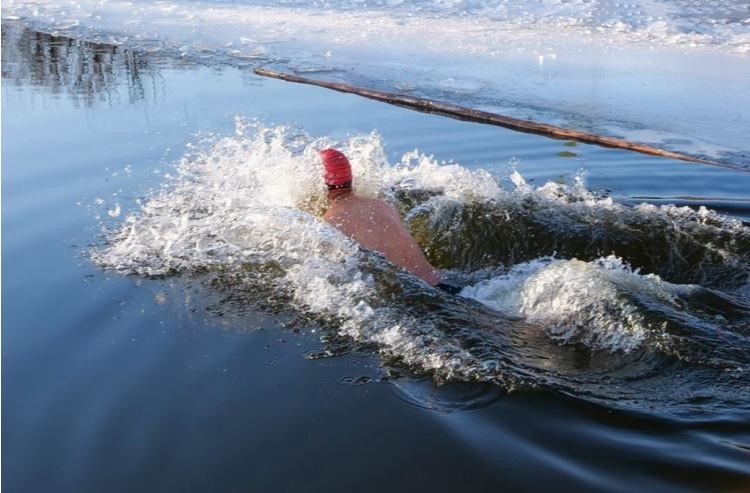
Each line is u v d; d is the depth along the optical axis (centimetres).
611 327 358
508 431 292
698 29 1132
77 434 292
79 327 366
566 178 604
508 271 442
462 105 795
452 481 267
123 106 739
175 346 351
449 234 470
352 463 277
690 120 762
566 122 749
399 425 297
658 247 459
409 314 376
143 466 276
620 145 688
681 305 379
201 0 1315
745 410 304
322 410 307
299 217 454
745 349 345
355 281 400
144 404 310
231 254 434
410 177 534
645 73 925
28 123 683
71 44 1013
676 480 264
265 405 310
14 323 370
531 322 372
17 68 889
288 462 277
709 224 480
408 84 873
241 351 348
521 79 900
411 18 1202
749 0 1286
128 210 494
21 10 1202
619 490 260
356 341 355
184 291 399
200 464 277
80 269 421
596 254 460
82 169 566
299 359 342
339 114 745
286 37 1083
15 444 286
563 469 271
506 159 646
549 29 1138
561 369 335
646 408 306
